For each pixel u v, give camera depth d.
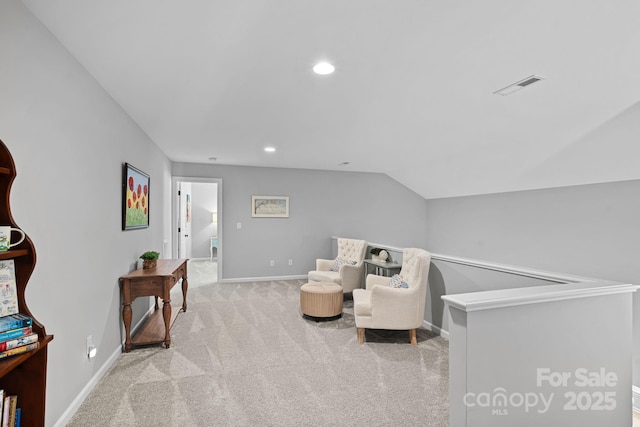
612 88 2.60
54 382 1.89
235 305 4.71
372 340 3.42
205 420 2.06
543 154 4.37
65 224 2.02
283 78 2.46
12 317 1.36
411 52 2.05
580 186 4.67
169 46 2.00
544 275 2.26
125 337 3.12
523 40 1.90
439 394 2.39
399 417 2.11
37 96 1.72
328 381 2.56
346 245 5.44
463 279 3.15
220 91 2.71
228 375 2.65
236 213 6.37
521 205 5.55
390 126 3.70
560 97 2.79
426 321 3.76
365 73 2.37
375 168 6.67
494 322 1.59
